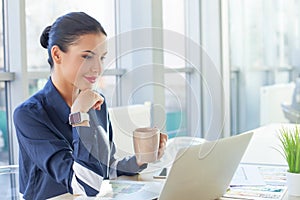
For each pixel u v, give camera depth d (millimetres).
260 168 1650
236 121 4875
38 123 1380
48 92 1438
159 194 1145
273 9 4992
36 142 1349
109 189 1285
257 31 5051
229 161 1253
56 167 1283
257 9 5047
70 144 1397
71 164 1261
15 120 1398
